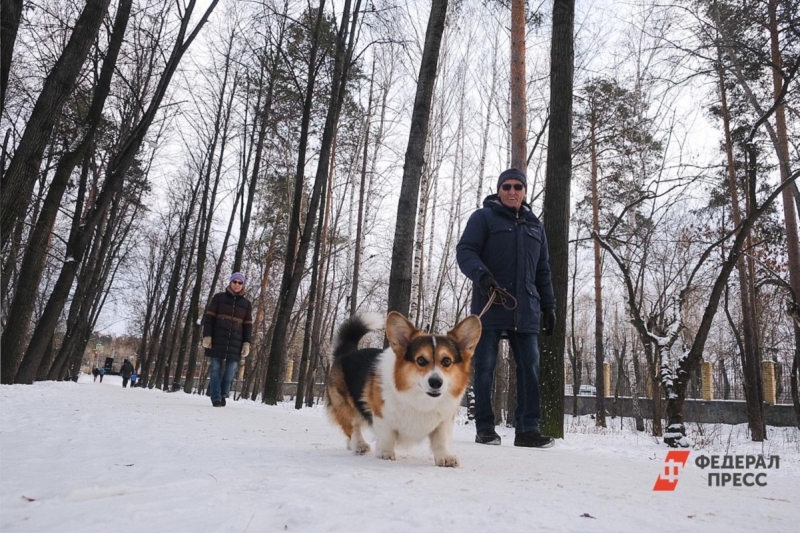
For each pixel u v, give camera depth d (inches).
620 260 339.3
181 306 1253.7
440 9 412.8
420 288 713.0
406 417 144.4
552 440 228.2
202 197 1039.0
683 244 654.5
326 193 946.7
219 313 414.9
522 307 223.1
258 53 805.9
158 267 1540.4
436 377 137.3
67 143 489.7
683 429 296.0
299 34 752.3
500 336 233.9
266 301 1268.5
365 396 157.9
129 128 624.4
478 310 226.4
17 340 420.2
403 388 143.3
